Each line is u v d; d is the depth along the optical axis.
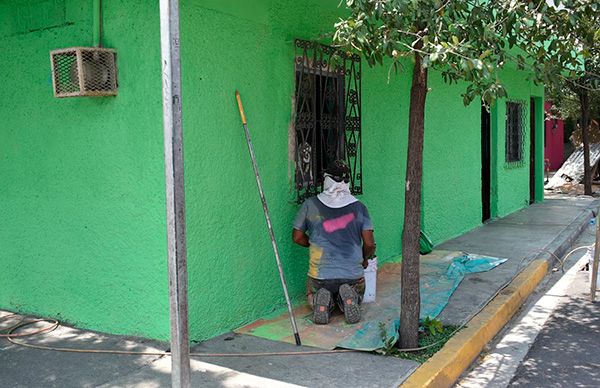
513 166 12.45
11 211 5.36
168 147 2.92
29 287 5.33
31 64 5.05
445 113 9.16
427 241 8.09
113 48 4.57
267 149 5.41
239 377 4.07
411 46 3.96
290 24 5.61
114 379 4.04
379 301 5.84
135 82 4.52
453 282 6.56
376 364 4.31
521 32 4.18
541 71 4.07
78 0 4.70
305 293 6.03
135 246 4.68
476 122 10.41
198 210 4.68
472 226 10.34
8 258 5.44
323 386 3.94
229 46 4.92
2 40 5.21
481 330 5.11
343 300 5.15
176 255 2.96
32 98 5.08
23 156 5.20
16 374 4.14
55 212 5.07
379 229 7.43
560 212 12.34
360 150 6.60
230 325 5.04
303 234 5.47
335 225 5.37
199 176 4.68
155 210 4.54
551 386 4.36
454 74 4.17
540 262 7.61
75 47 4.43
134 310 4.75
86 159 4.84
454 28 4.01
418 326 4.76
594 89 5.23
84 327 5.01
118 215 4.72
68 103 4.88
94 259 4.89
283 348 4.62
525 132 13.21
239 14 5.01
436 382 4.14
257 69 5.23
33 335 4.86
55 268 5.13
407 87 7.96
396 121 7.71
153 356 4.41
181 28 4.47
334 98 6.28
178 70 2.91
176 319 2.97
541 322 5.83
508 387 4.37
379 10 3.66
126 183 4.65
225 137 4.92
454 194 9.55
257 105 5.25
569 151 25.77
